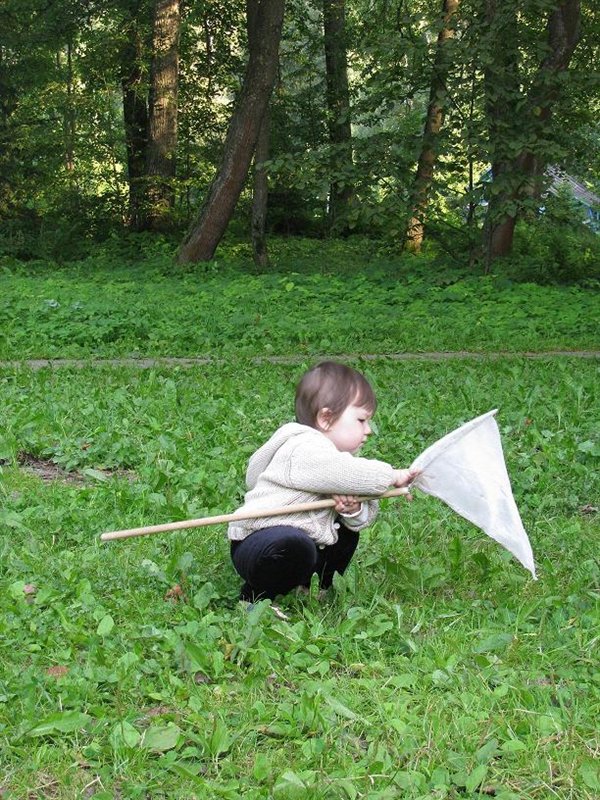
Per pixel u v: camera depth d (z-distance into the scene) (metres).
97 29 17.42
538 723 2.05
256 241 13.22
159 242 15.34
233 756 1.98
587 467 4.03
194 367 6.64
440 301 10.36
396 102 11.99
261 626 2.40
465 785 1.88
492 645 2.37
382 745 1.98
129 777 1.89
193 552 3.02
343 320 9.06
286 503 2.53
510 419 4.83
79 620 2.47
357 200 11.33
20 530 3.19
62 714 2.02
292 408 4.98
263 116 12.77
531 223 11.45
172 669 2.30
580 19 12.24
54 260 15.36
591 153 11.67
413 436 4.44
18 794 1.86
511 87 10.75
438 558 3.00
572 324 9.02
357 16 18.50
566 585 2.83
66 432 4.53
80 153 17.33
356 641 2.40
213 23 18.05
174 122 16.34
